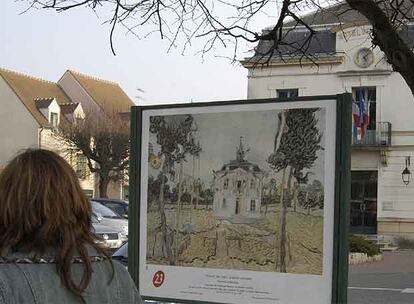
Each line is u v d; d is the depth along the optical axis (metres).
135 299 2.24
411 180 31.42
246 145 4.88
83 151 43.34
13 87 51.75
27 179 2.08
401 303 13.09
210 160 5.02
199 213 5.04
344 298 4.41
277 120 4.75
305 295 4.56
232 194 4.91
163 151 5.24
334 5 7.95
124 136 43.09
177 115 5.18
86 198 2.22
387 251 28.58
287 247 4.65
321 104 4.57
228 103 4.96
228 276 4.88
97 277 2.12
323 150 4.55
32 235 2.05
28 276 1.98
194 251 5.04
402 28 7.67
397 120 31.94
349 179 4.45
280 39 7.38
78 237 2.11
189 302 5.03
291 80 33.38
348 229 4.43
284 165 4.70
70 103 55.00
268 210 4.75
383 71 31.84
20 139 50.84
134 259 5.28
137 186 5.33
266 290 4.72
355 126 32.41
